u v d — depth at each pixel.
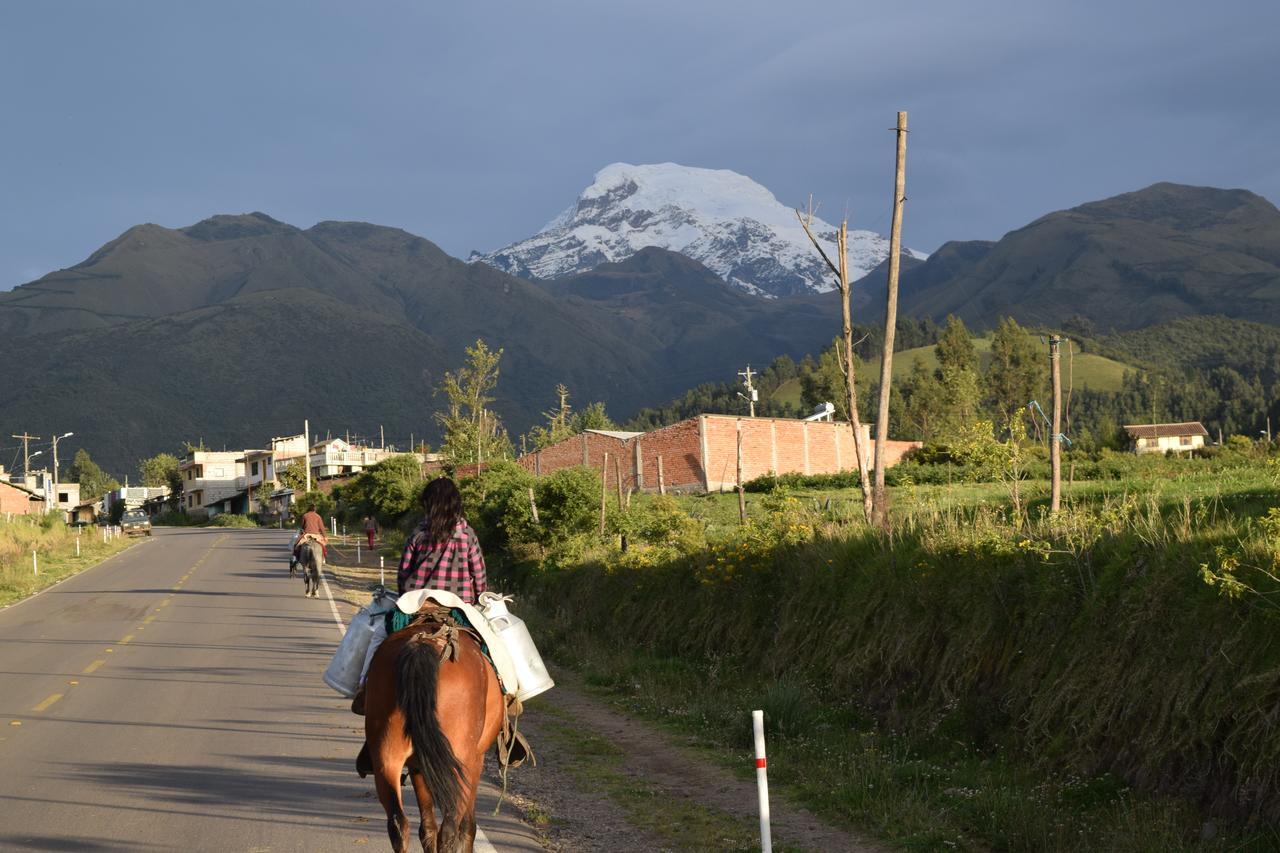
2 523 64.06
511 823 8.70
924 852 7.97
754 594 16.61
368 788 9.82
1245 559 8.71
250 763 10.85
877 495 19.66
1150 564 9.77
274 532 84.12
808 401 138.75
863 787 9.42
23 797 9.48
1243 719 7.86
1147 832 7.54
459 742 6.01
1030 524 12.23
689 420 61.38
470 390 76.50
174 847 7.95
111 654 19.78
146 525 76.69
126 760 10.99
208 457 150.62
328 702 14.52
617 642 19.62
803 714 12.44
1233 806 7.76
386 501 68.00
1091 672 9.58
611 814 9.14
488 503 33.91
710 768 10.95
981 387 134.88
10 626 25.00
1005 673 10.91
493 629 7.28
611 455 65.75
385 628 7.08
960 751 10.56
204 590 34.62
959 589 11.94
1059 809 8.53
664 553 21.14
